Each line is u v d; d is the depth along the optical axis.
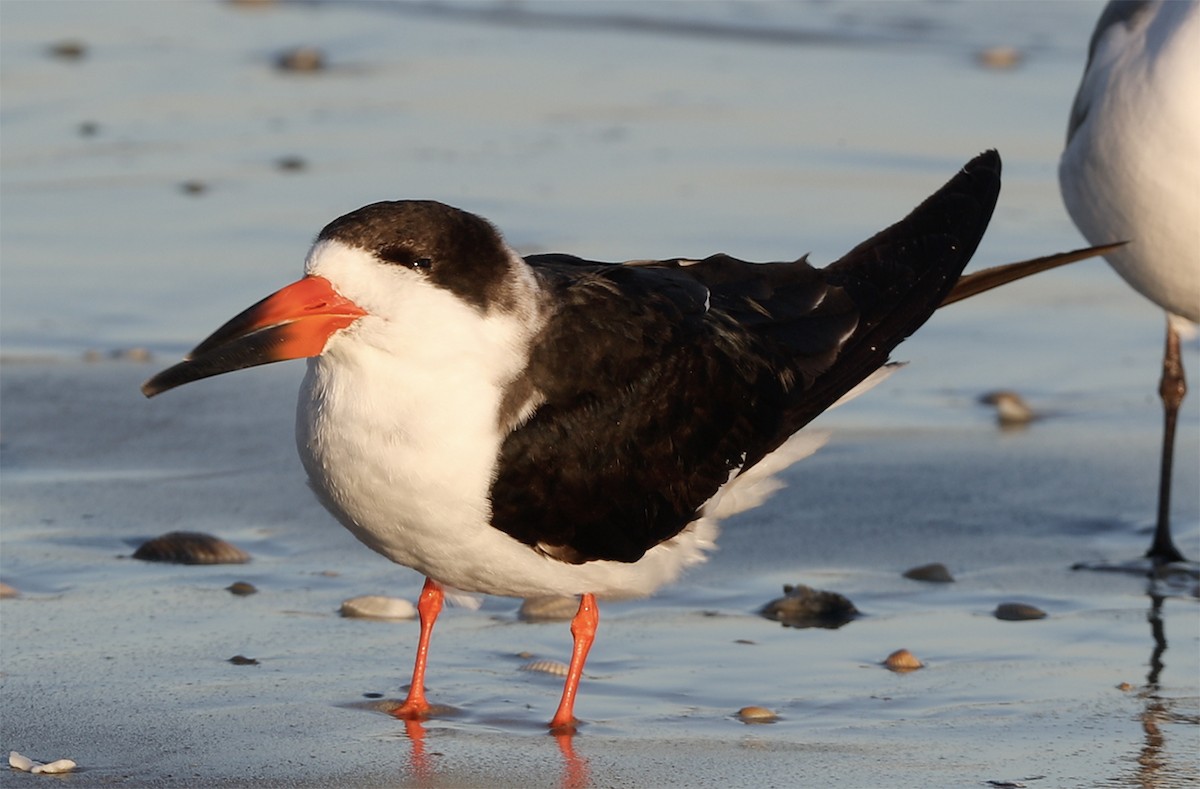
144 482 12.76
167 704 9.22
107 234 17.91
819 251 17.58
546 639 10.45
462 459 8.57
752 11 27.92
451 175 19.89
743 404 9.66
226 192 19.27
